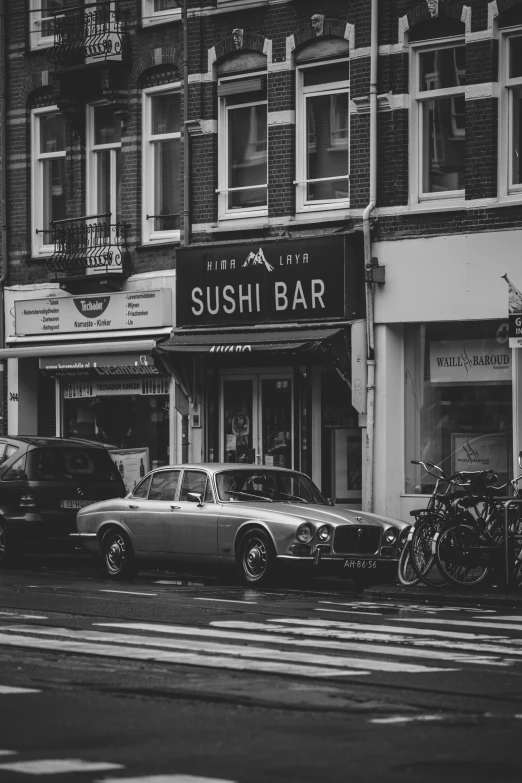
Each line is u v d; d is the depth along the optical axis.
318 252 28.62
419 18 27.45
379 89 28.00
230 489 22.28
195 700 10.87
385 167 27.95
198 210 31.06
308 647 14.02
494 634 15.35
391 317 27.73
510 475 26.75
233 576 23.52
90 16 32.78
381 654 13.54
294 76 29.62
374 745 9.21
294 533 20.97
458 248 26.88
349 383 28.16
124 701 10.80
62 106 33.38
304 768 8.52
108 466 26.50
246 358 30.50
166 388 31.92
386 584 21.50
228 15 30.58
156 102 32.28
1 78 34.50
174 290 31.44
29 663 12.79
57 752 8.98
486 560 20.61
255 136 30.55
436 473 27.55
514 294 21.08
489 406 27.05
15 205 34.72
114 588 20.86
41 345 33.78
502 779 8.30
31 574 23.89
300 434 29.97
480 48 26.69
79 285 33.22
